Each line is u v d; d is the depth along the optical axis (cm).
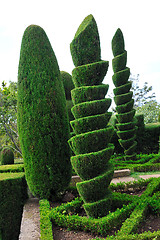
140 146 1162
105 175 351
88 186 348
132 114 912
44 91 503
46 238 292
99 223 316
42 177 486
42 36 546
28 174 502
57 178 493
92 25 399
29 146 493
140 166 793
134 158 940
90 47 395
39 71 514
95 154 347
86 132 371
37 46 530
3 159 986
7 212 484
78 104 376
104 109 381
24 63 529
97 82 397
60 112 519
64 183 506
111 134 376
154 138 1155
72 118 913
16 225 490
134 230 300
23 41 550
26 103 505
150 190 457
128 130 908
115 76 917
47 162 486
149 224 336
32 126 491
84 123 368
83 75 389
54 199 504
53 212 380
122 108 909
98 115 365
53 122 500
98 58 408
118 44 914
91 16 414
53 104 507
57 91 525
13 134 1511
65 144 519
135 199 403
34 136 489
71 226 342
